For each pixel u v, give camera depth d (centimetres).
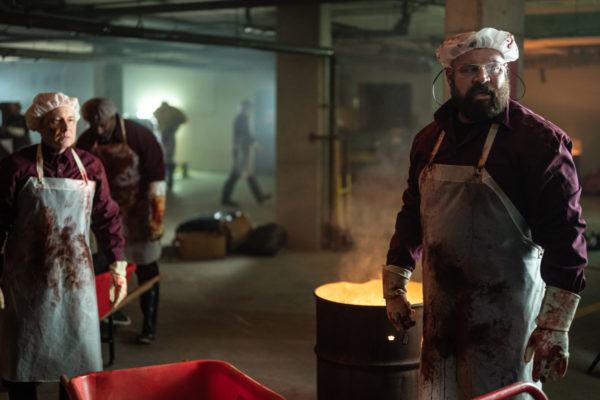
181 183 1583
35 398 319
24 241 305
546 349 210
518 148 213
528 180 213
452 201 224
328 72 816
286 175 833
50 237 305
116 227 335
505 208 217
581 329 466
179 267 742
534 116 218
